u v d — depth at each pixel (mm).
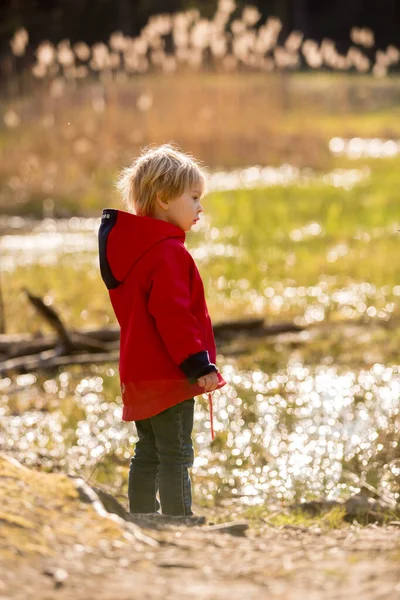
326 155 36781
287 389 9570
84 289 15422
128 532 3494
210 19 60469
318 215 25250
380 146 42000
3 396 9523
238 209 26031
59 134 30391
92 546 3305
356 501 5512
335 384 9781
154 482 5078
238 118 33281
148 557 3268
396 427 7809
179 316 4781
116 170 29500
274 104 34062
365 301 14406
